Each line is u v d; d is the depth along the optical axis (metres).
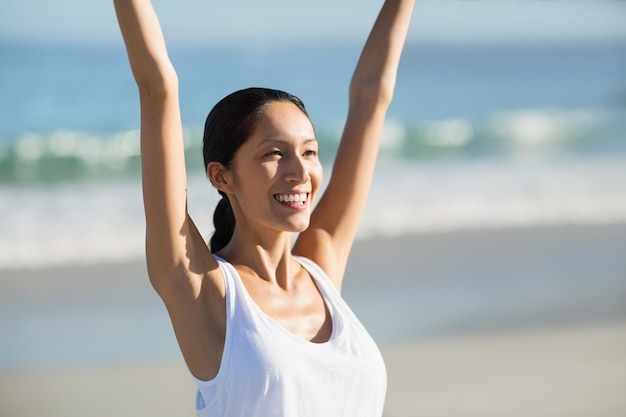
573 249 24.03
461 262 22.70
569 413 13.93
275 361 5.60
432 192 31.66
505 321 18.70
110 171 38.88
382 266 22.22
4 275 21.78
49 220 28.09
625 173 35.16
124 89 54.38
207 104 54.72
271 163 5.92
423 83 64.69
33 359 16.72
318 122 49.47
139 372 16.22
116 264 22.95
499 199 30.28
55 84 55.06
